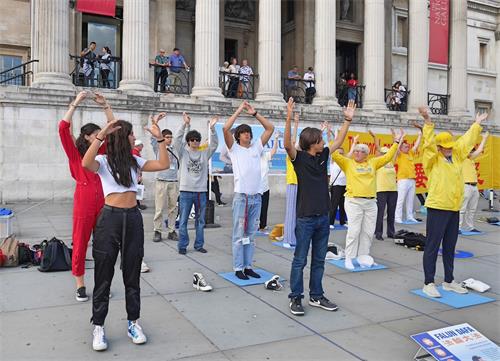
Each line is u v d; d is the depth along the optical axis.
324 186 5.50
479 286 6.52
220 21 24.44
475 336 4.39
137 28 16.61
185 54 23.86
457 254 8.84
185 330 4.82
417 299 6.07
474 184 11.34
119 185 4.37
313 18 25.23
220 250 8.70
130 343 4.47
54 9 15.41
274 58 18.84
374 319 5.29
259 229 10.96
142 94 16.27
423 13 22.53
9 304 5.51
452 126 23.30
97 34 21.34
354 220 7.61
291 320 5.18
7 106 14.37
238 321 5.11
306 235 5.39
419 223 12.66
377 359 4.22
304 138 5.48
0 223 8.57
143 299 5.82
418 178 14.70
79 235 5.54
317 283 5.65
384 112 21.03
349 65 27.72
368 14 21.41
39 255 7.30
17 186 14.53
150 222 11.70
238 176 6.76
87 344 4.43
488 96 35.31
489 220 13.11
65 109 15.02
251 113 6.68
